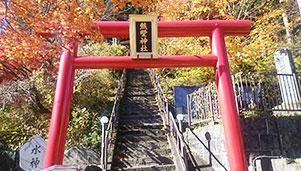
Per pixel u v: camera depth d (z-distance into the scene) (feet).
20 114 22.90
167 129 21.15
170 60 16.39
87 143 20.44
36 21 14.37
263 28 32.35
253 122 15.75
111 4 24.66
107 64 16.14
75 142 20.63
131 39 15.96
